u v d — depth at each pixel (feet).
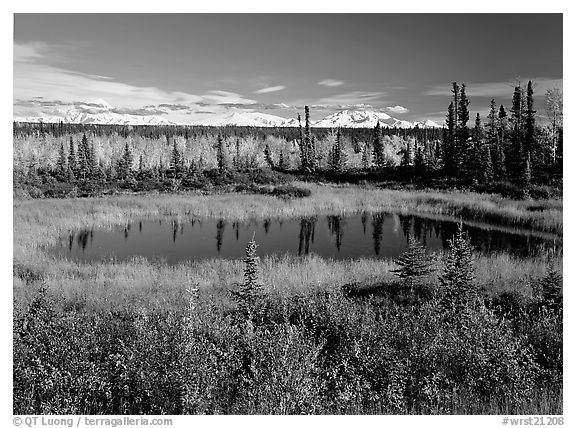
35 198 92.99
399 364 21.95
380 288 38.78
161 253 62.13
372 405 20.36
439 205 90.53
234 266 52.95
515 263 46.29
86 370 21.15
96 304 36.40
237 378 22.33
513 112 91.56
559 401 20.48
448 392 20.85
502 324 25.14
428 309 29.68
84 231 76.18
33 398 19.90
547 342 25.59
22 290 38.96
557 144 85.81
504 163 95.91
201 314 27.61
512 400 20.53
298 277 44.47
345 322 27.73
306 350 22.40
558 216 67.87
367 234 75.46
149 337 22.98
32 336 24.12
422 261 43.98
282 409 19.24
